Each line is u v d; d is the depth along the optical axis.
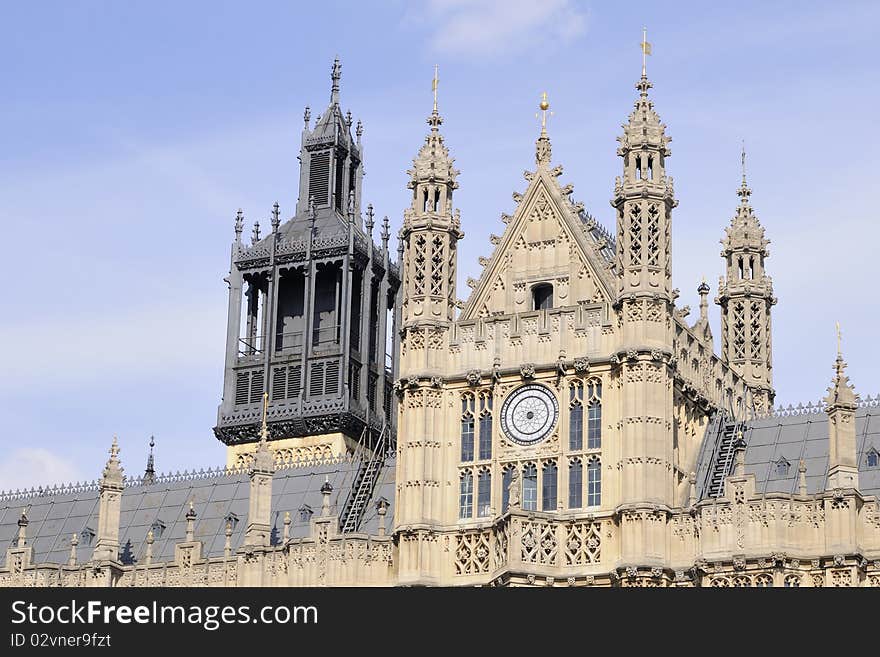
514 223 111.31
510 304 110.44
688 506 105.06
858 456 108.44
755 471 109.38
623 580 102.38
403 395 109.38
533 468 106.56
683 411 108.50
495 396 107.94
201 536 123.31
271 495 120.38
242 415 143.88
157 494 127.19
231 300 147.25
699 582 102.62
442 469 108.00
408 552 106.88
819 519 101.94
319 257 146.38
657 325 105.75
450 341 109.56
